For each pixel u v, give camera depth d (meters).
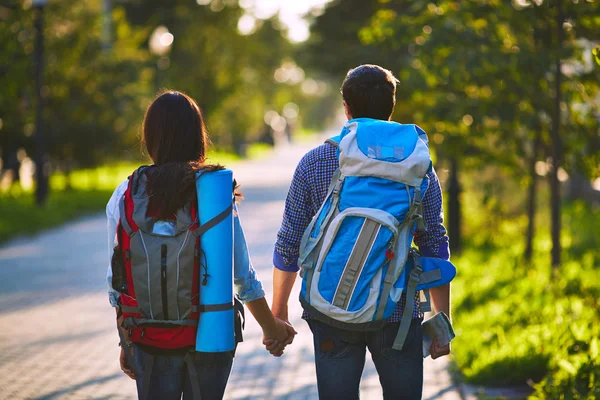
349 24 28.22
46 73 34.66
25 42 34.31
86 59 36.19
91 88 36.44
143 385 4.64
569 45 14.09
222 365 4.68
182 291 4.49
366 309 4.69
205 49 67.00
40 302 14.80
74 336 12.11
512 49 13.94
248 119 85.06
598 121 14.54
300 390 9.15
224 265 4.55
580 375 8.20
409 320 4.80
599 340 9.07
